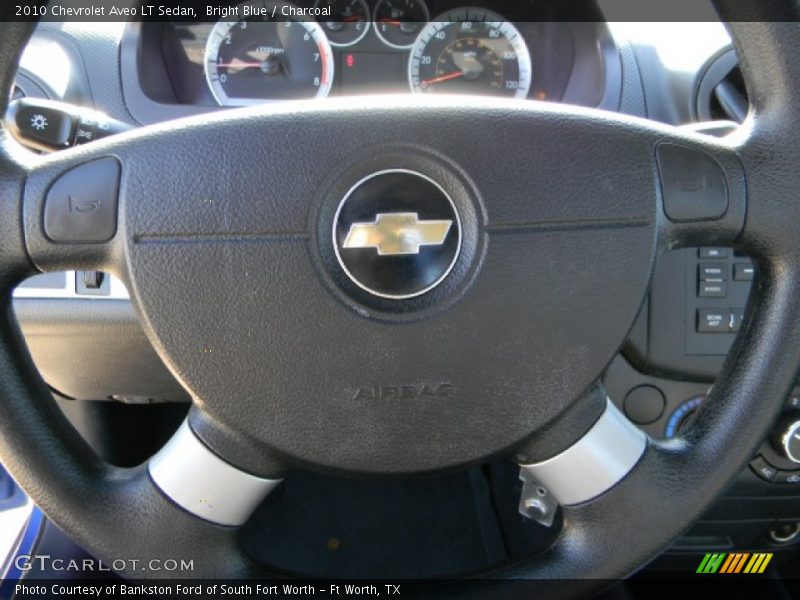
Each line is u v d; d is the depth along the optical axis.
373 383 0.66
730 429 0.71
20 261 0.67
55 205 0.66
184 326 0.66
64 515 0.68
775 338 0.71
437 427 0.67
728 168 0.70
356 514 1.45
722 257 1.05
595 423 0.70
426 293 0.66
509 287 0.67
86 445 0.73
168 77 1.37
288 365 0.66
